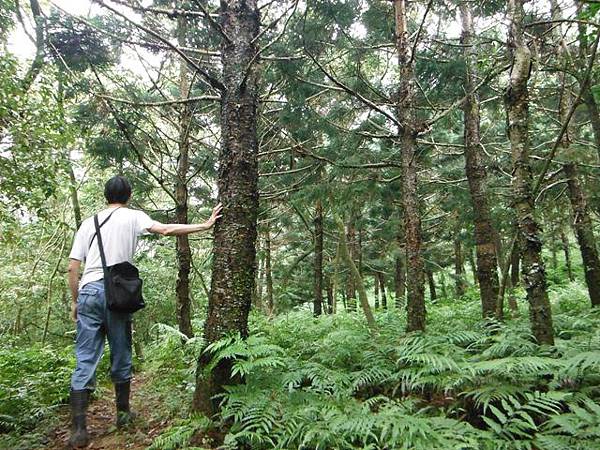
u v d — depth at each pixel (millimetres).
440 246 17250
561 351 3609
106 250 3504
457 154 8188
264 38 6738
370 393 3918
